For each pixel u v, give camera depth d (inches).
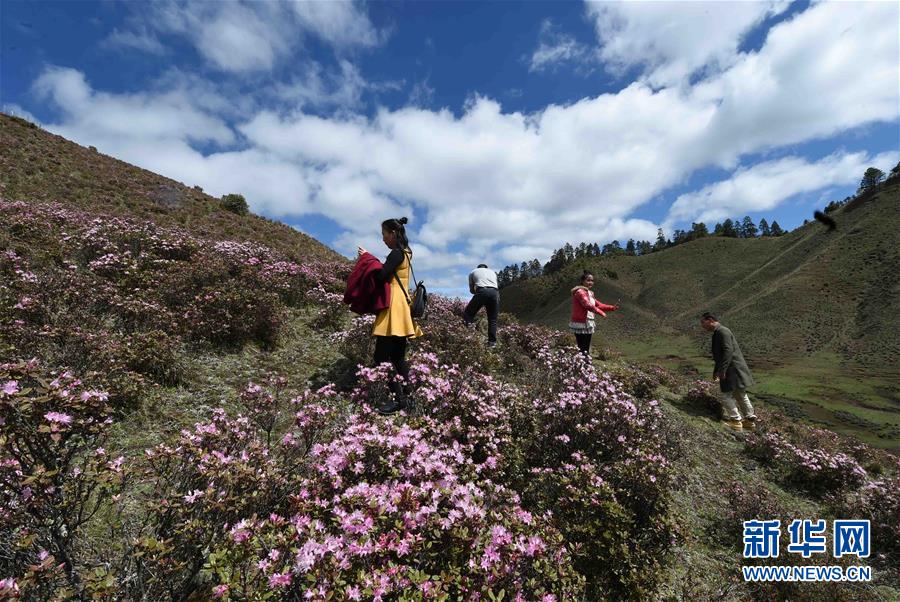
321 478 107.0
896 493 236.4
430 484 104.6
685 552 171.3
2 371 76.8
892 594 174.7
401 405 185.3
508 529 106.1
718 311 5930.1
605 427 198.8
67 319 211.5
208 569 79.0
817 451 283.3
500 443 170.1
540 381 275.7
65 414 80.1
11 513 73.9
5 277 249.4
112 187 855.1
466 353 279.4
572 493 143.6
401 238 192.5
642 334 6082.7
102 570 71.8
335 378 230.1
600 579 132.0
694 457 259.9
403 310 187.0
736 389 328.5
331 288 416.5
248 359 236.8
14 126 987.3
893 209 5620.1
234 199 1019.3
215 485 98.3
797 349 4232.3
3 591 64.0
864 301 4544.8
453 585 88.4
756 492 221.5
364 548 80.4
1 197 520.1
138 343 197.6
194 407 177.9
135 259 333.4
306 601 71.8
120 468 87.3
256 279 344.8
